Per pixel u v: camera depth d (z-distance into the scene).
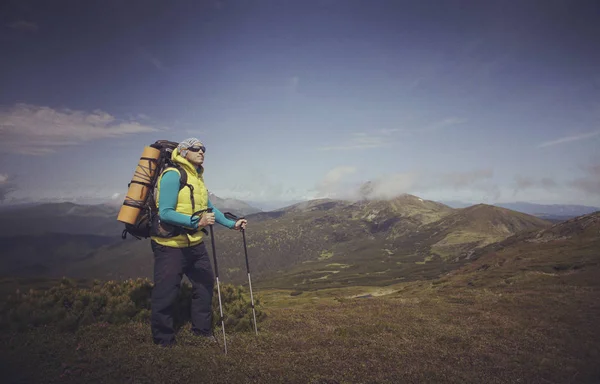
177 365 5.18
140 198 6.02
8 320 6.00
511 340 9.23
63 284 7.57
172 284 6.22
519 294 20.58
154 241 6.17
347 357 6.75
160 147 6.32
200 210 6.00
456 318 12.84
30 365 4.71
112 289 8.16
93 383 4.37
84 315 6.80
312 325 10.36
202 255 6.73
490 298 19.53
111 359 5.15
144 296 8.02
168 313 6.27
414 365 6.55
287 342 7.68
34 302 6.56
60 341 5.76
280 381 5.16
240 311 9.00
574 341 9.14
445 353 7.62
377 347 7.70
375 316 13.19
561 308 14.45
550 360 7.38
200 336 6.94
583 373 6.81
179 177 5.95
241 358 6.01
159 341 6.24
